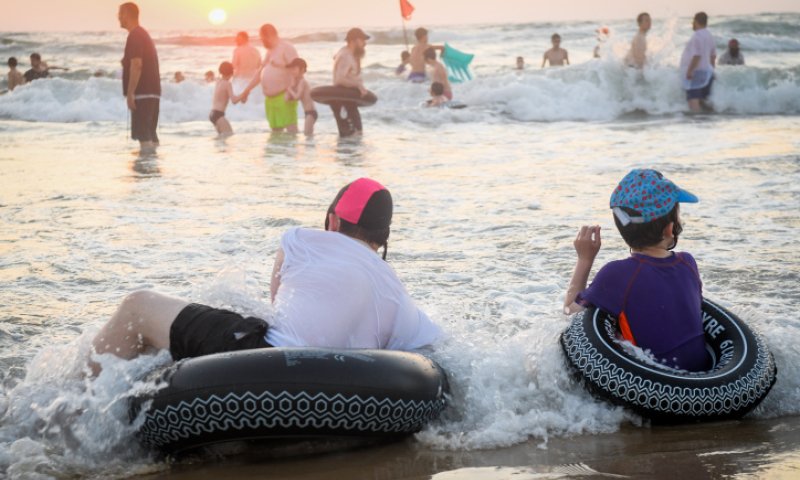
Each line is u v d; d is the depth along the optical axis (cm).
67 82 1920
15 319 472
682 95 1833
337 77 1400
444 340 372
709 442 313
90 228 707
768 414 348
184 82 1941
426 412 314
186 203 814
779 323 438
